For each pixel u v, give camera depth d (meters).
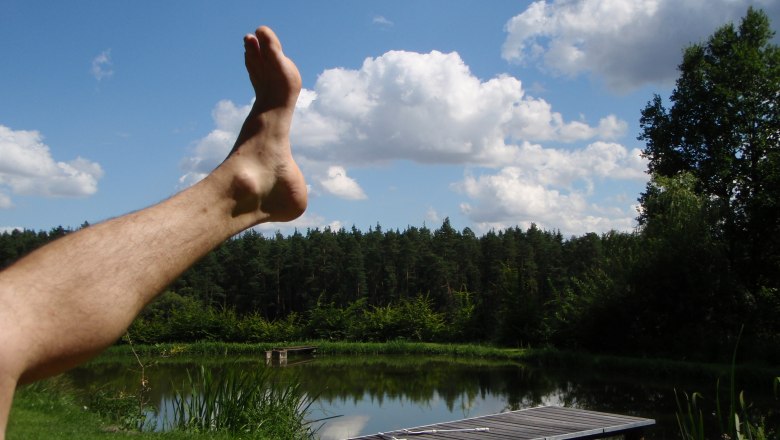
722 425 4.18
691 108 27.14
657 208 25.58
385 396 17.47
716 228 24.30
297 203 0.96
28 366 0.66
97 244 0.74
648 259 24.12
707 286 22.53
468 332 34.88
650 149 28.78
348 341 36.75
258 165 0.94
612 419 9.95
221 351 33.03
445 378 21.38
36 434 6.63
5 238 38.53
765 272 24.70
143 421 8.68
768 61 26.34
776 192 23.48
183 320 36.44
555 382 20.00
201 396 9.18
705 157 27.03
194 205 0.85
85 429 7.33
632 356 24.20
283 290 49.09
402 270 48.78
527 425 9.46
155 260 0.77
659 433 11.99
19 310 0.66
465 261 48.62
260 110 1.00
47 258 0.72
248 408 8.42
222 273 48.00
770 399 15.73
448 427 9.34
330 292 48.28
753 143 26.00
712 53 27.64
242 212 0.90
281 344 35.09
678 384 18.98
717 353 21.62
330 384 19.88
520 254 47.81
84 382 17.91
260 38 1.00
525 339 30.34
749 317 22.23
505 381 20.44
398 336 36.12
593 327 25.83
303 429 9.05
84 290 0.70
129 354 30.81
